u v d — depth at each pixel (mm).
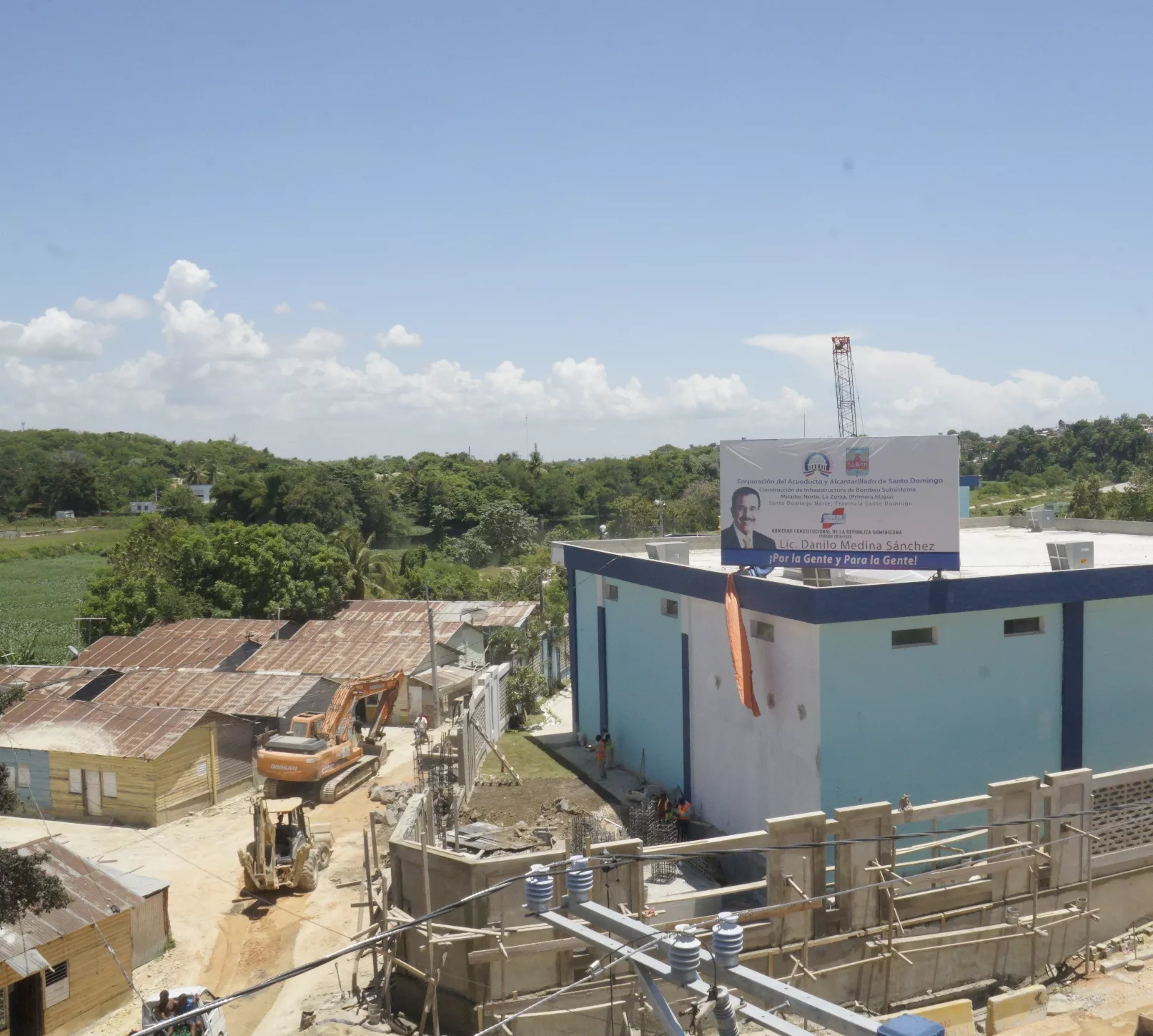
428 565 74562
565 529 121250
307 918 21062
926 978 14750
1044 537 34812
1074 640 21406
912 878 14750
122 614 47031
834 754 19734
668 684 26781
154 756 27109
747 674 21234
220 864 24250
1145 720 22375
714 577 23234
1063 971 15477
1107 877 16203
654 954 13258
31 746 28406
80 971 17156
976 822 20062
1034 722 21328
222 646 41531
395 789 29047
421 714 37219
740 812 23031
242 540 50938
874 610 19609
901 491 20750
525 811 25891
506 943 14344
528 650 43500
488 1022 13977
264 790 29297
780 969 14117
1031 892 15609
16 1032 16547
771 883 14352
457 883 15016
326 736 29891
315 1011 16484
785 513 21859
